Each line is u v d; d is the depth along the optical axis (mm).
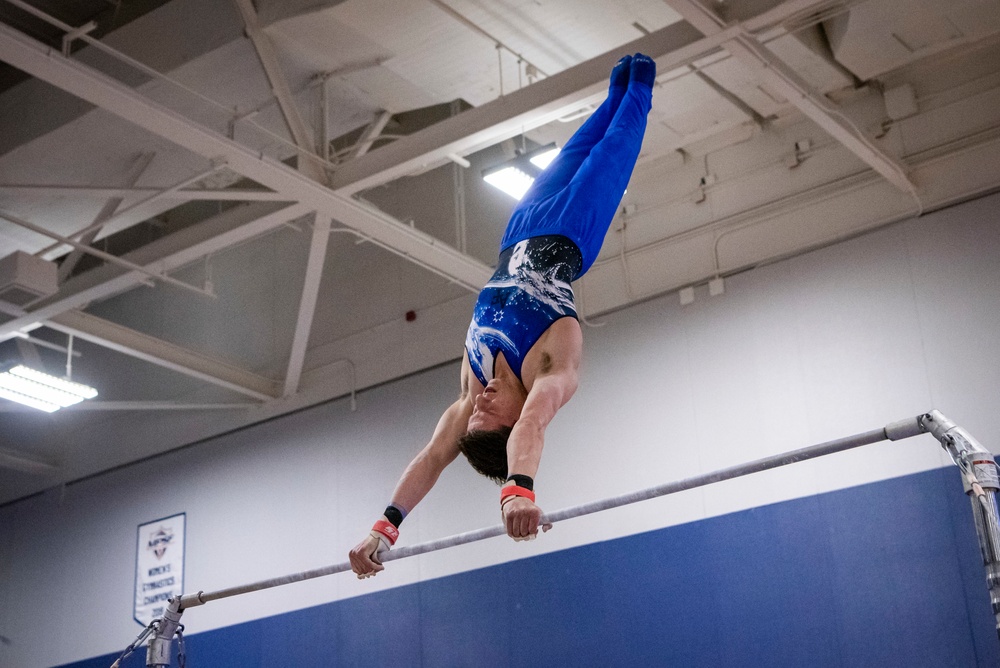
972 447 4285
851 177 10891
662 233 11914
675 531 10695
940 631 9117
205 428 15039
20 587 16266
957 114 10508
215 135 9445
